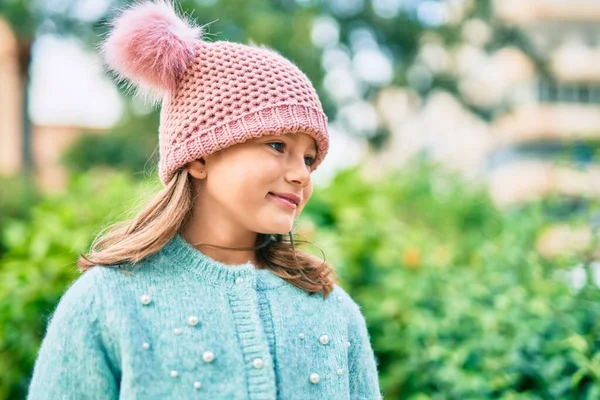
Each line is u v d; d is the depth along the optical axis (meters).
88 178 3.96
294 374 1.55
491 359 2.54
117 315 1.48
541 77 13.16
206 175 1.62
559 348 2.45
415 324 2.89
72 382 1.46
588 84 13.22
